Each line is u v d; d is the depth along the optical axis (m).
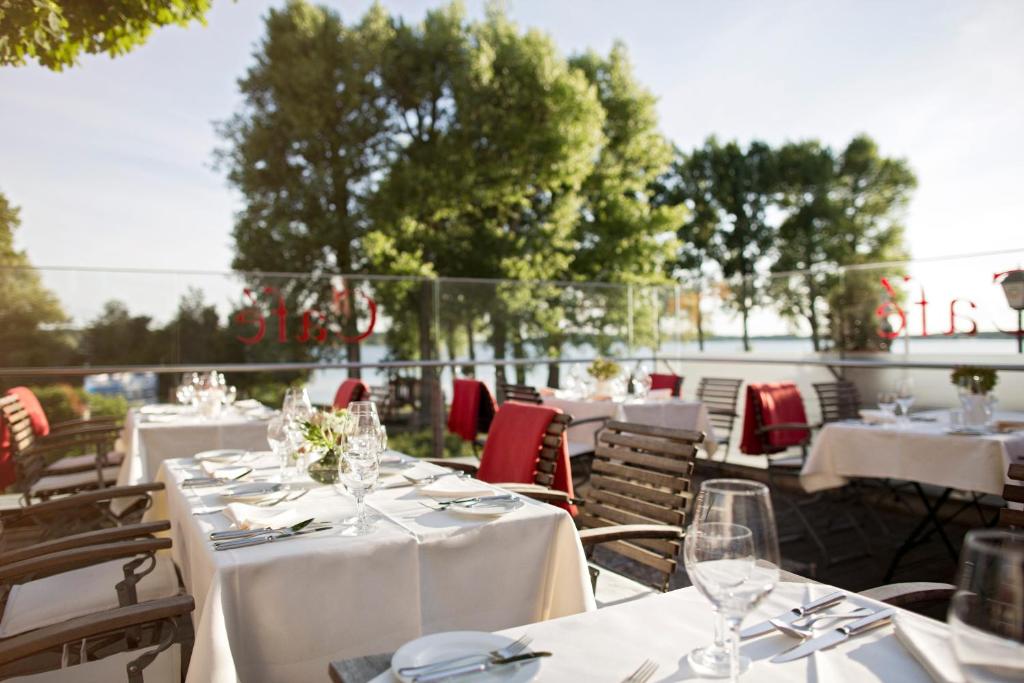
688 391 8.36
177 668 1.71
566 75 16.80
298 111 16.22
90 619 1.51
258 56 17.22
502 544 1.90
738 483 0.95
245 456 2.96
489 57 16.02
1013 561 0.66
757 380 7.51
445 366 7.63
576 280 18.62
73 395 6.08
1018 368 5.20
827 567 4.04
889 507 5.32
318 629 1.63
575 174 16.97
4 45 3.22
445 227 16.92
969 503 4.17
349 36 16.78
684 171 28.08
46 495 4.19
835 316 6.78
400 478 2.42
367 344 7.58
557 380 8.23
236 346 7.28
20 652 1.45
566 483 2.92
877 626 1.11
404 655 1.02
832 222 27.52
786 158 27.97
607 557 4.07
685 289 8.49
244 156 17.03
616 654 1.03
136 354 7.04
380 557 1.71
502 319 8.09
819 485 4.23
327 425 2.31
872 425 4.11
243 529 1.80
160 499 3.16
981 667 0.66
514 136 16.16
